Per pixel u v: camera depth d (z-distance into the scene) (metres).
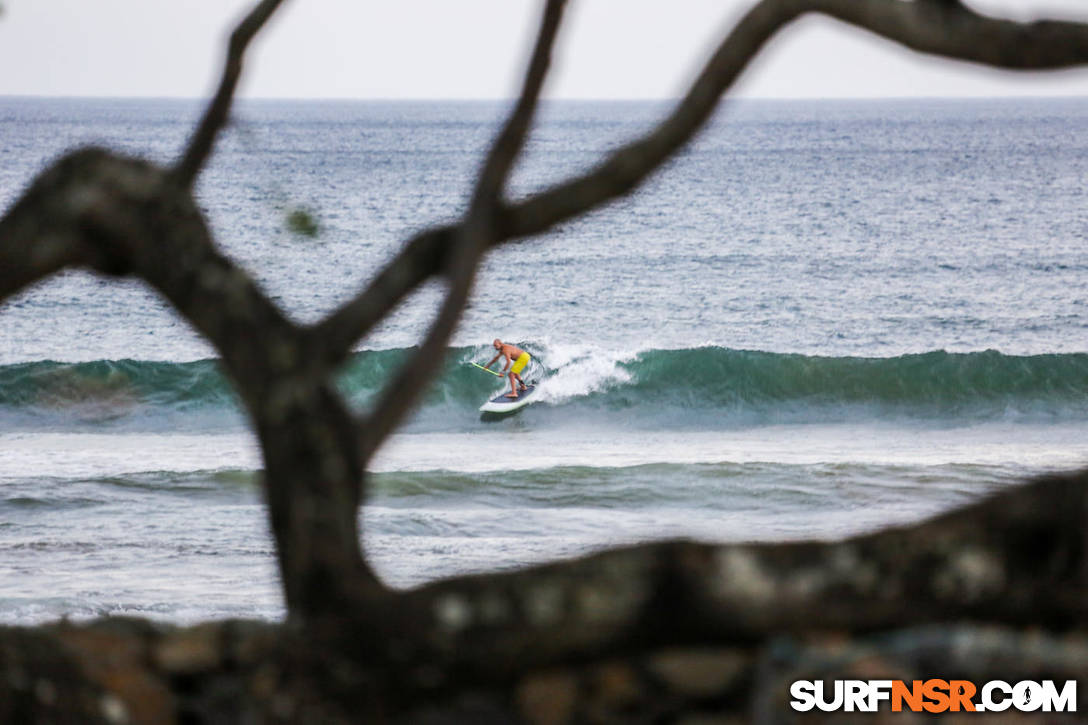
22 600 39.47
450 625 7.56
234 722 8.53
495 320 128.88
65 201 8.49
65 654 9.30
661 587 7.49
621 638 7.54
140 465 65.38
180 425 81.31
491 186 7.89
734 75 7.70
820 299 140.00
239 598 39.72
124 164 8.69
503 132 7.88
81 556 45.44
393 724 7.77
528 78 7.82
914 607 7.29
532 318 130.00
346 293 153.50
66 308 129.00
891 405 87.69
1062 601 7.16
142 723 8.91
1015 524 7.23
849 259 173.50
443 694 7.72
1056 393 86.00
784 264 169.25
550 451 73.50
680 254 180.25
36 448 71.81
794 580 7.40
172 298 8.53
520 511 54.19
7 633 9.62
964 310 131.12
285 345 8.13
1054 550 7.14
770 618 7.41
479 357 90.94
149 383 83.50
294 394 7.94
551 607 7.50
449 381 90.31
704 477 59.19
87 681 9.09
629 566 7.58
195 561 44.66
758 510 54.31
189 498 56.59
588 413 88.38
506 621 7.54
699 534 49.78
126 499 56.25
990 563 7.23
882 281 152.75
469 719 7.79
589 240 195.75
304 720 7.78
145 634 9.62
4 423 79.69
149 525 51.00
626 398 89.62
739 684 7.86
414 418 88.19
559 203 7.95
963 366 87.38
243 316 8.27
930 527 7.43
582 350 89.94
